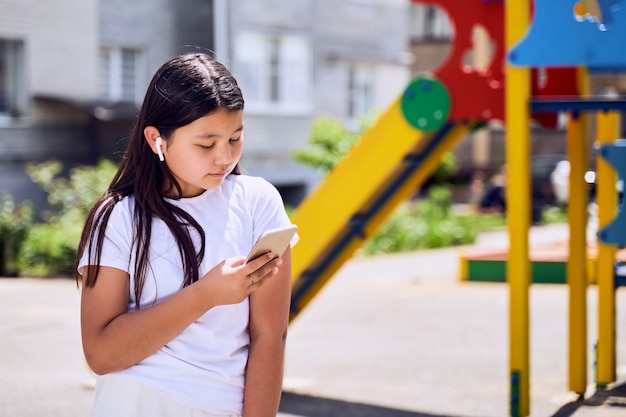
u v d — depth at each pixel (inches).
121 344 89.5
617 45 191.5
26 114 726.5
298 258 258.2
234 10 809.5
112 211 93.0
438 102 245.1
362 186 252.8
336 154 767.7
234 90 92.7
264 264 88.8
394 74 1016.9
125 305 92.5
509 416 214.2
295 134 881.5
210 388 92.8
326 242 256.2
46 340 333.1
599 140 247.8
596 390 243.3
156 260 92.0
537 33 197.6
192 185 95.3
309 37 893.2
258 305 96.2
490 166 1245.7
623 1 191.0
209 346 93.2
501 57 242.2
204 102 90.4
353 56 943.7
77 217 590.2
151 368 91.7
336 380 271.3
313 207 257.6
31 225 573.0
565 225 858.1
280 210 99.3
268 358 95.3
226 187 97.3
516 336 206.8
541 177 941.2
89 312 91.9
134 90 790.5
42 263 548.1
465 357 302.2
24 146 724.0
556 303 394.6
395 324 370.0
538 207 882.1
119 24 771.4
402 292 457.7
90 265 91.8
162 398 91.5
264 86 851.4
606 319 248.2
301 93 887.1
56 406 241.6
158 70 94.3
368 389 259.1
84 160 755.4
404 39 1019.9
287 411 235.9
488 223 848.9
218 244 93.9
